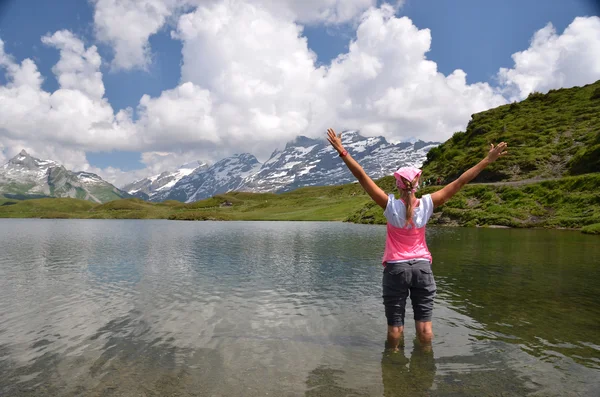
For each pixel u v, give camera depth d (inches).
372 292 474.9
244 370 238.1
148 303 424.2
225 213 6200.8
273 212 5728.3
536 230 1627.7
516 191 2198.6
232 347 280.7
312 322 343.9
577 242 1056.8
